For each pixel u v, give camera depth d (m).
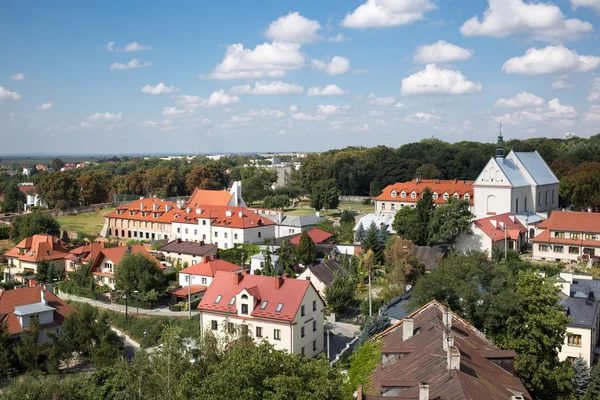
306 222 137.75
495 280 53.75
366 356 44.75
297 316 70.94
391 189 162.00
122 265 101.19
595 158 181.38
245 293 73.25
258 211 147.50
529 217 119.44
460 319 48.47
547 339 49.44
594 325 65.31
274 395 30.94
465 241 102.75
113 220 160.62
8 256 134.25
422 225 103.38
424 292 56.44
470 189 149.62
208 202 156.75
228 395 32.28
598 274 91.25
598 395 55.62
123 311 98.06
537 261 104.44
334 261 100.69
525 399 32.88
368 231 112.06
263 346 36.28
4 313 79.12
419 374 34.16
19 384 53.81
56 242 134.75
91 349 78.44
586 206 134.00
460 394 28.61
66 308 86.00
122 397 50.31
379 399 30.62
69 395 53.78
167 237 146.75
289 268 105.50
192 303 97.56
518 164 128.50
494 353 39.59
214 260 110.12
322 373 33.97
